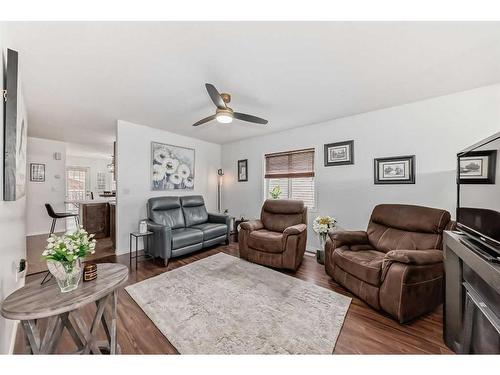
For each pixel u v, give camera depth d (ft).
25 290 3.64
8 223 4.37
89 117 10.64
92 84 7.06
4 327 3.99
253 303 6.45
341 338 5.00
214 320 5.62
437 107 8.16
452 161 7.88
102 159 27.07
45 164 16.15
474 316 4.23
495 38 4.79
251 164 15.08
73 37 4.73
